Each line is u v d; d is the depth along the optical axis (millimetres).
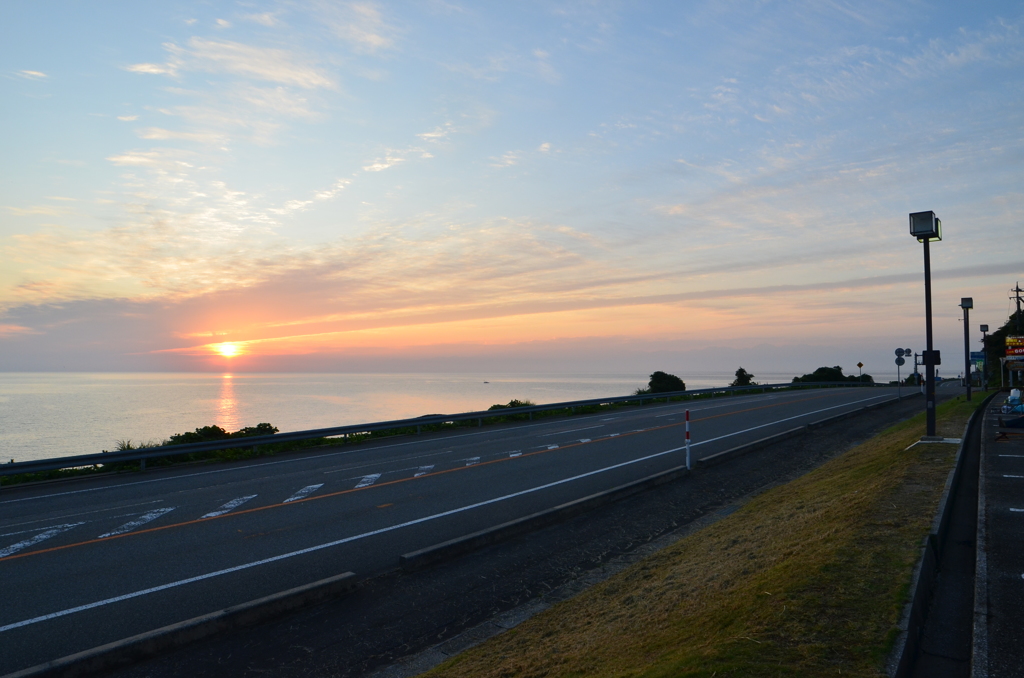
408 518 11578
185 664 6000
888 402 33906
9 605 7477
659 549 9820
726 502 12867
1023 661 4465
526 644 6387
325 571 8734
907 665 4398
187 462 19078
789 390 54531
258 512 12125
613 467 16625
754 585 6203
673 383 58281
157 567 8859
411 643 6598
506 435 24594
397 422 24656
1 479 15688
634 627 6234
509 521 10969
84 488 15141
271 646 6414
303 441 22719
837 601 5332
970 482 10188
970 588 5992
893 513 7973
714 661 4520
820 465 16469
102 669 5789
